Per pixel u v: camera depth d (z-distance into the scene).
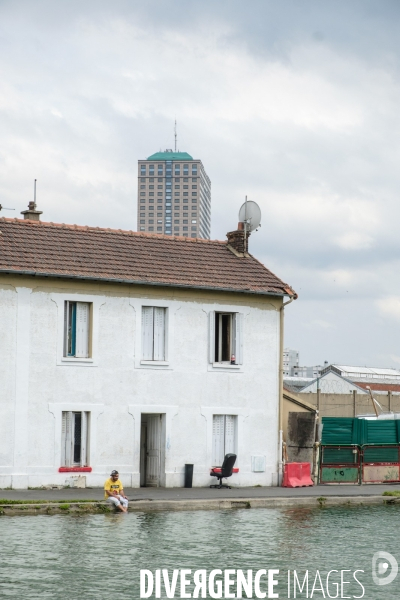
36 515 25.97
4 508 25.88
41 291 31.39
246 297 35.56
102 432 32.25
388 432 37.50
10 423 30.58
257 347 35.75
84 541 21.94
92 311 32.34
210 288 34.28
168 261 34.69
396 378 101.00
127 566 19.45
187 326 34.25
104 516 26.27
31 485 30.75
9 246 31.44
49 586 17.55
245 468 35.03
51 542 21.66
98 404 32.19
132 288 33.09
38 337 31.25
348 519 27.45
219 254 36.72
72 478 31.48
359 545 22.81
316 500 30.98
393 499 32.03
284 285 36.28
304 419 36.53
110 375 32.50
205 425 34.34
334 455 36.31
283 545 22.50
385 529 25.48
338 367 97.12
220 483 33.81
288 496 31.05
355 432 36.75
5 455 30.44
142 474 34.31
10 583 17.70
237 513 28.11
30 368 31.05
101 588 17.58
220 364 34.81
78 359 31.89
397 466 37.44
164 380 33.59
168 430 33.53
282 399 36.12
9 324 30.80
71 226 34.06
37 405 31.08
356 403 73.56
